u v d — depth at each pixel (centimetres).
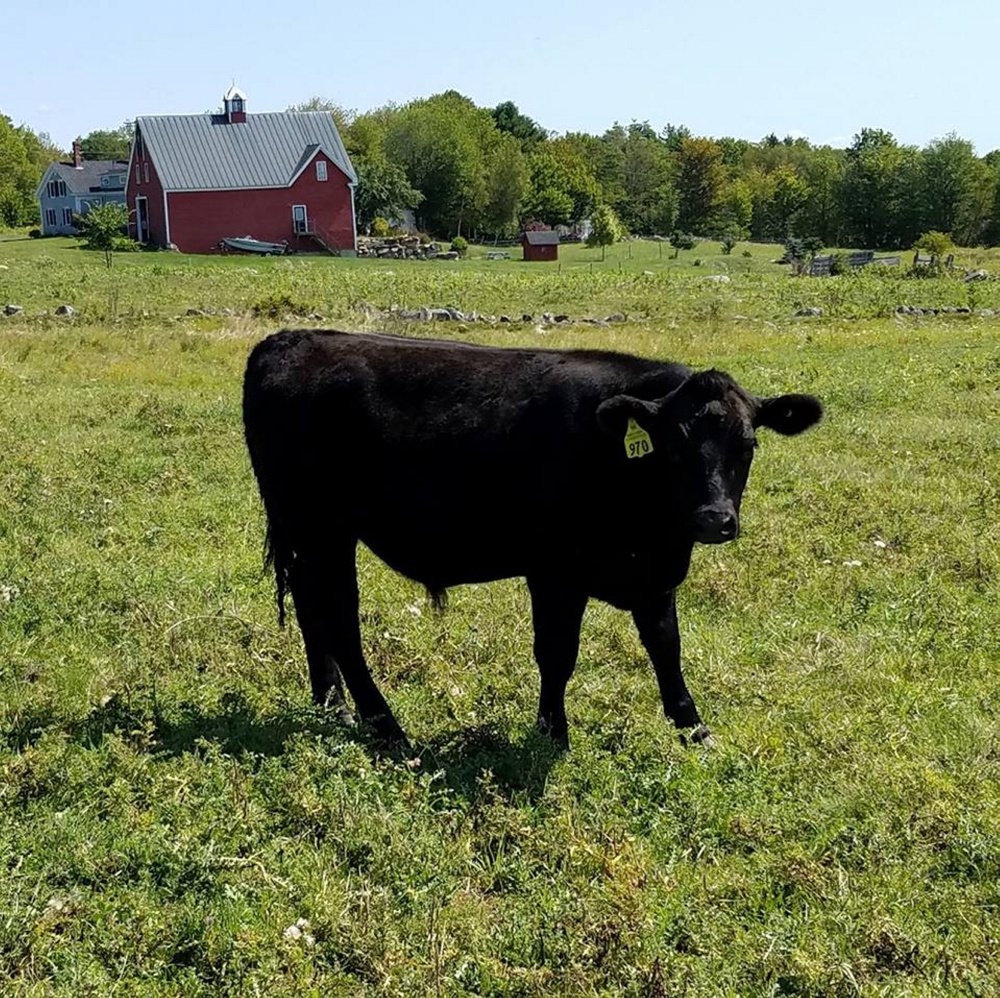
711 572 964
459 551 707
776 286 4769
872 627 864
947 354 2338
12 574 962
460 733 686
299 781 601
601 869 544
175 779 601
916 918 507
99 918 504
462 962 479
